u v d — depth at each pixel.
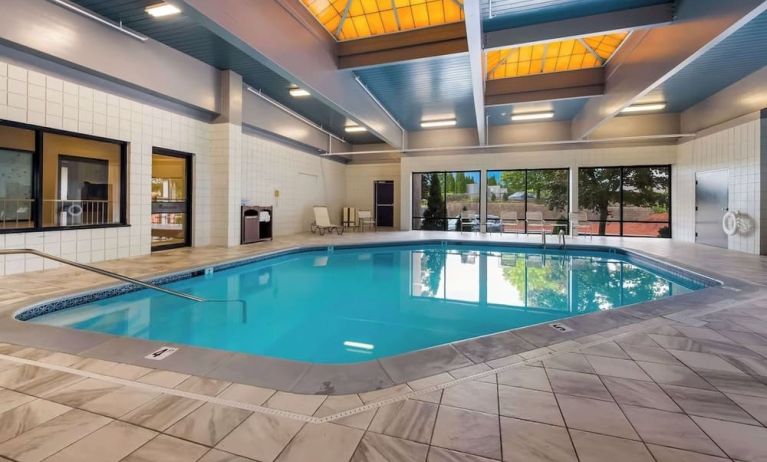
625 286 5.13
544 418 1.48
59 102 4.61
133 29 5.24
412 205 12.34
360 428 1.41
